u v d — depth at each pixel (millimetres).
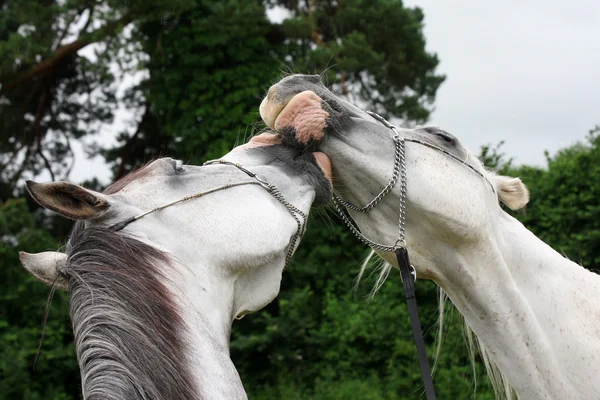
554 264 2900
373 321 10188
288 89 2588
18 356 9656
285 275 11328
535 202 9805
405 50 12867
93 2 11547
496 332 2834
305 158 2582
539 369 2805
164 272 2037
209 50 11781
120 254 2010
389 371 9844
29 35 11609
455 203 2695
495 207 2871
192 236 2182
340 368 10227
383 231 2789
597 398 2746
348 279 11133
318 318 11078
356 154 2646
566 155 11141
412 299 2721
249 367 10578
